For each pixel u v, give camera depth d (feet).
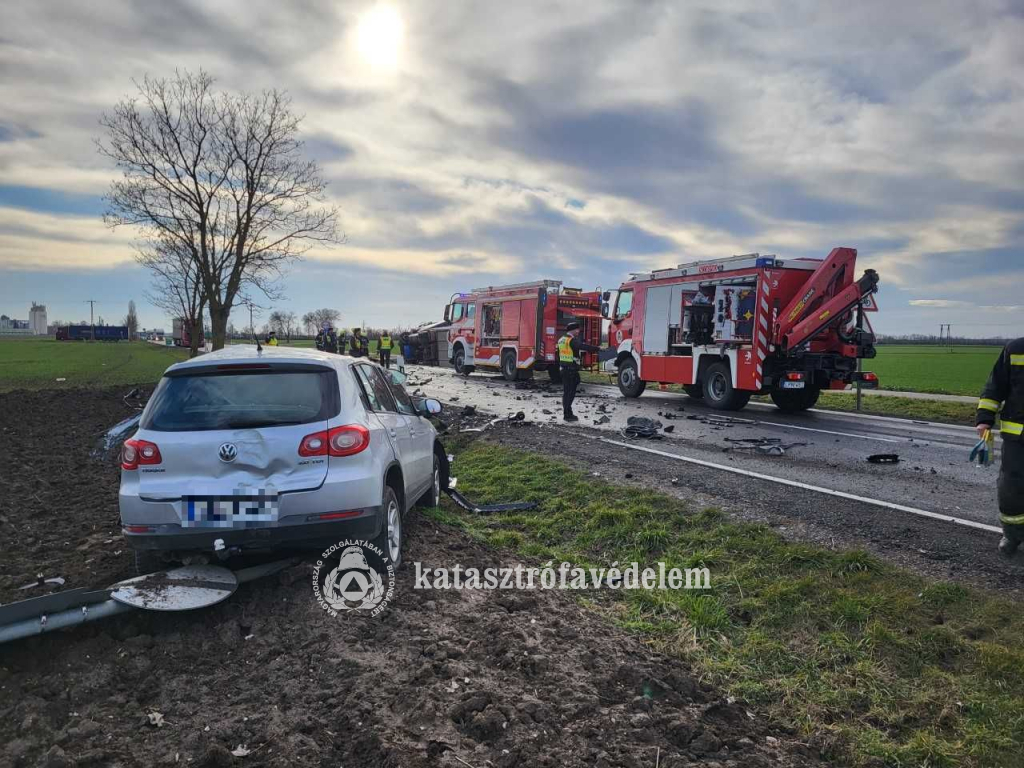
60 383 73.26
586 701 10.93
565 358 43.65
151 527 13.53
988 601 14.70
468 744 9.78
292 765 9.09
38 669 11.43
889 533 19.38
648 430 37.45
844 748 10.37
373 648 12.43
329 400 14.51
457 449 35.73
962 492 24.26
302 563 14.83
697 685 11.91
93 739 9.68
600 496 24.43
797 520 20.81
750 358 46.34
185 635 12.62
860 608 14.52
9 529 19.81
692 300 52.11
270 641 12.54
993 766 9.97
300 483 13.64
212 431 13.75
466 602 15.01
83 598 12.38
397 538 16.49
